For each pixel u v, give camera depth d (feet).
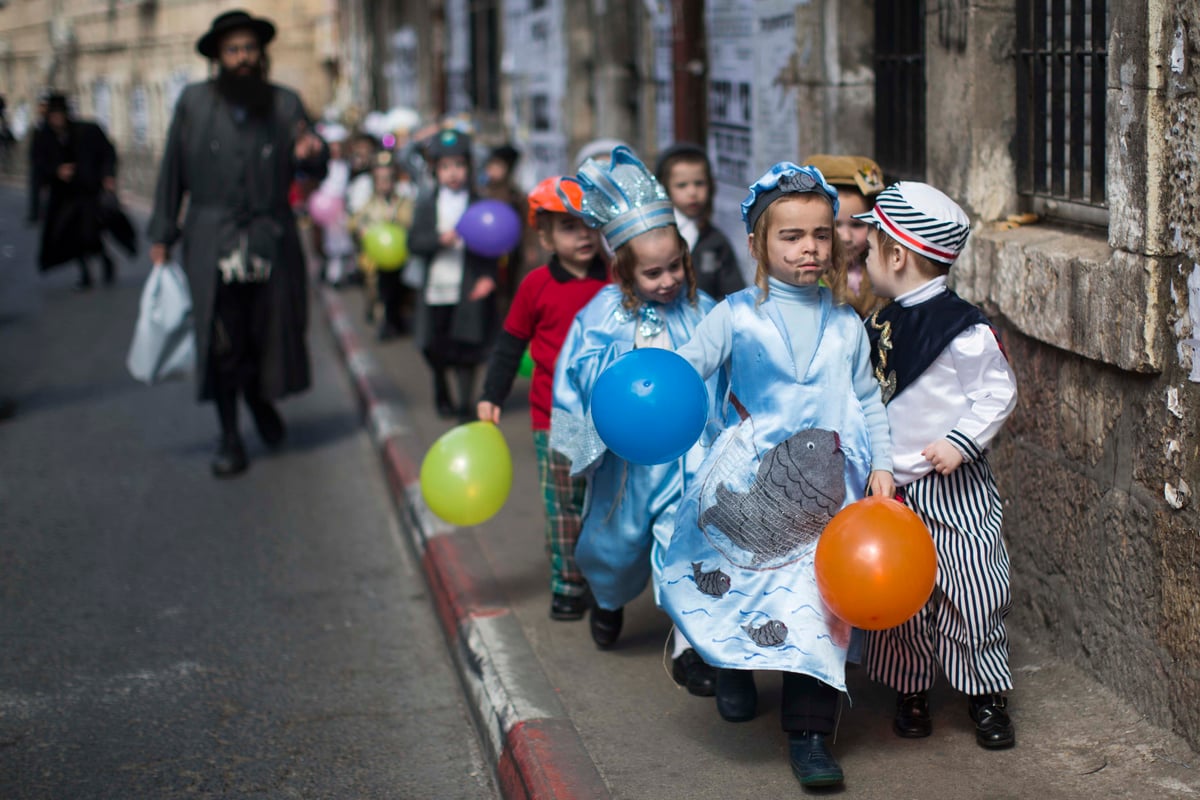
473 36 46.93
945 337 11.14
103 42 117.60
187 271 23.43
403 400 28.04
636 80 30.35
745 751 12.04
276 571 19.29
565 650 14.64
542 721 12.61
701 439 12.09
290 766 13.26
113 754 13.57
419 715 14.46
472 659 14.58
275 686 15.25
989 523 11.53
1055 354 12.96
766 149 20.45
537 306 15.40
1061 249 12.66
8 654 16.24
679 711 12.98
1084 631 12.85
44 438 27.76
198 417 29.60
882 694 13.10
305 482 24.08
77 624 17.21
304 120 23.68
